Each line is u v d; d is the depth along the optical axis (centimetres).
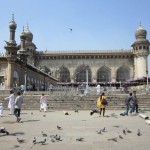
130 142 927
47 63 7681
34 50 7569
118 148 837
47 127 1262
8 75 3575
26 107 2566
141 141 943
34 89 4156
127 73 7544
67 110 2444
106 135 1055
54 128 1230
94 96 2723
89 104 2588
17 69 3794
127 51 7512
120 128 1238
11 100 1969
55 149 820
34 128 1234
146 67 7212
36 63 7681
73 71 7600
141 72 7188
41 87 4669
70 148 833
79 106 2564
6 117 1748
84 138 991
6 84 3575
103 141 939
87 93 3095
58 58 7675
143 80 5584
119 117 1748
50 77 6009
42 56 7638
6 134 1073
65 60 7656
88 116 1798
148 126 1313
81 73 7631
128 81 6538
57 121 1497
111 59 7594
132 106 2012
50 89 3872
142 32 7369
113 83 6581
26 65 4081
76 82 7362
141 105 2622
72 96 2692
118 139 977
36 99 2645
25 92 3247
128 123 1423
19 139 933
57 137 952
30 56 7388
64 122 1448
